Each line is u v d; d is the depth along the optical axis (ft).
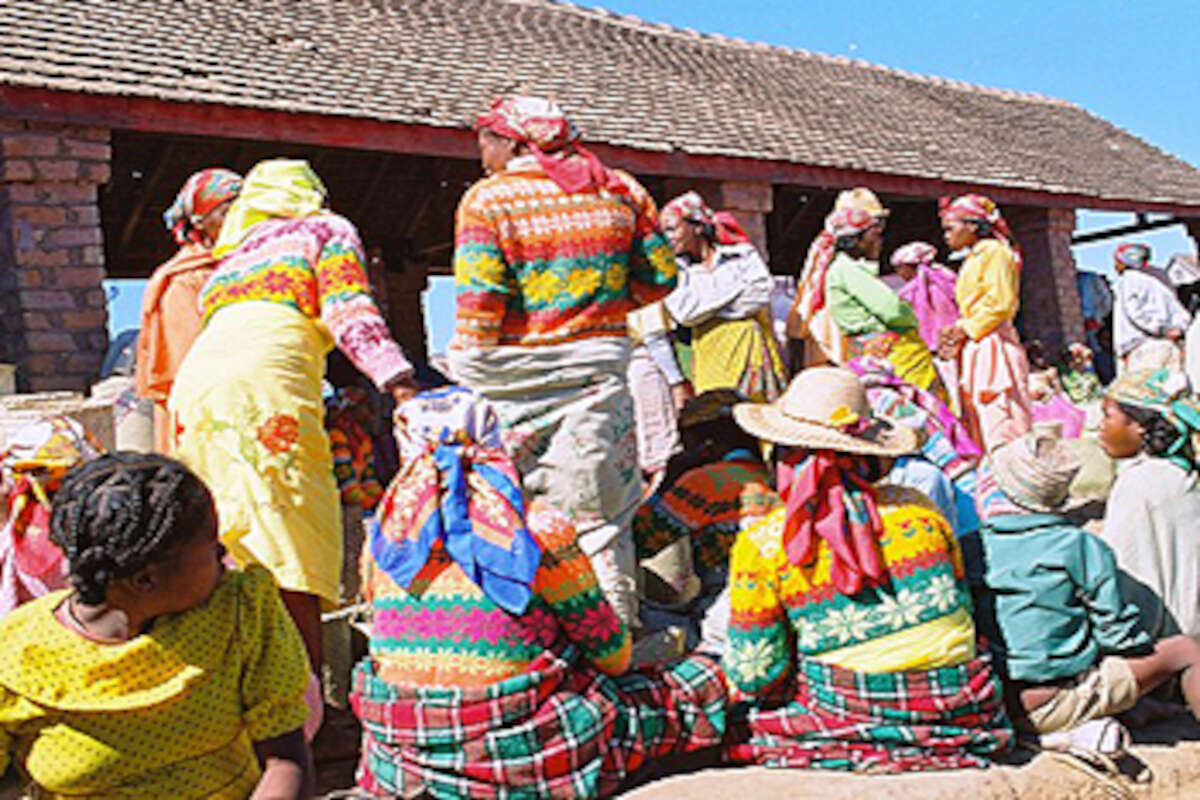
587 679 11.48
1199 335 20.93
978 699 12.29
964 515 16.20
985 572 13.25
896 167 46.98
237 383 12.84
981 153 53.88
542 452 13.78
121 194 41.34
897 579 12.12
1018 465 13.24
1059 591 12.99
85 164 27.37
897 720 12.07
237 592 8.51
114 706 8.00
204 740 8.30
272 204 14.03
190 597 8.14
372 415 22.29
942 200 26.53
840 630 12.12
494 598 10.90
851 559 11.91
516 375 13.70
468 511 11.11
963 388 26.14
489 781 10.93
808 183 43.83
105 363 26.48
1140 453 15.37
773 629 12.31
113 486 7.85
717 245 20.90
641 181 43.52
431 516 11.10
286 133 31.40
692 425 15.17
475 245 13.57
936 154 51.13
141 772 8.22
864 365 18.08
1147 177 61.41
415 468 11.37
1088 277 56.13
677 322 21.15
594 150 37.83
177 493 7.96
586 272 13.88
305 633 13.03
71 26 30.86
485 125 14.29
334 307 13.30
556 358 13.75
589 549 13.80
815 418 12.23
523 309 13.82
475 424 11.44
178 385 13.26
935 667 12.10
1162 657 13.32
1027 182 51.72
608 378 14.03
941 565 12.21
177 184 41.68
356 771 13.34
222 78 31.17
